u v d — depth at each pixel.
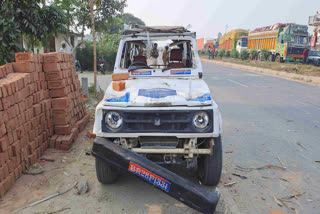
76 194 3.47
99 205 3.27
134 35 4.59
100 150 3.03
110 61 20.52
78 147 4.93
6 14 5.85
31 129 4.19
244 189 3.73
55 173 3.98
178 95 3.33
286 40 23.77
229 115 7.58
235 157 4.77
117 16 15.13
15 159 3.69
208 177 3.57
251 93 11.22
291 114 7.75
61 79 4.86
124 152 3.00
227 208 3.27
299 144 5.40
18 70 4.19
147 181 2.90
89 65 20.05
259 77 17.61
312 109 8.40
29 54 4.18
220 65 29.33
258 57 29.31
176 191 2.82
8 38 5.82
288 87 13.15
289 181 3.97
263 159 4.70
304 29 24.05
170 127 3.15
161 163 3.35
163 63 4.76
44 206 3.21
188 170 4.21
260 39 28.86
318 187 3.82
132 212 3.15
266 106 8.77
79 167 4.20
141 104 3.15
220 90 11.86
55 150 4.74
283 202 3.44
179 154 3.30
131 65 4.46
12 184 3.59
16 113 3.71
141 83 3.86
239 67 26.39
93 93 9.27
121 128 3.15
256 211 3.25
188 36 4.61
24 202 3.27
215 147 3.45
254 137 5.79
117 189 3.64
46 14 6.50
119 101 3.21
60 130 4.98
